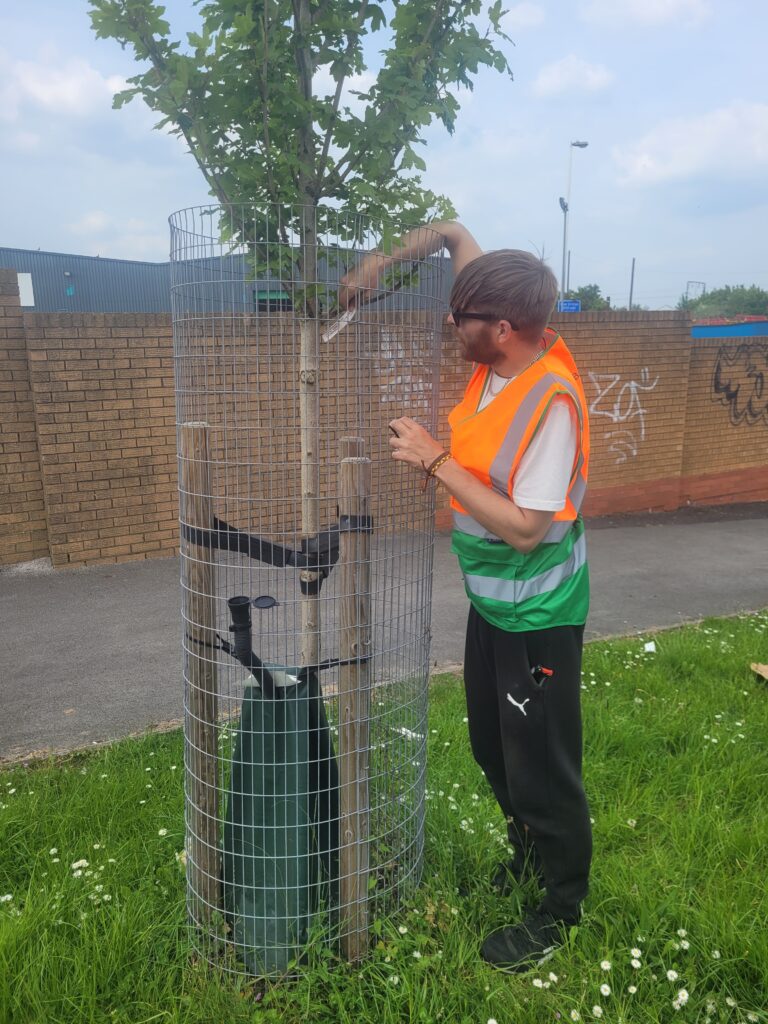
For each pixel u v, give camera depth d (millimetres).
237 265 1905
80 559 6242
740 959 2039
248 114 1984
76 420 6031
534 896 2307
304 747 1985
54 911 2135
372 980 1979
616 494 9078
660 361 8930
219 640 1971
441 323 2162
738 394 10047
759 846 2545
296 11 1909
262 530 2092
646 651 4504
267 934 2027
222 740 2523
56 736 3453
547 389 1752
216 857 2057
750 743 3334
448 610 5438
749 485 10484
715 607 5781
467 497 1771
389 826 2268
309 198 2029
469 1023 1841
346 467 1850
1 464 5969
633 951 1982
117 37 1899
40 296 17469
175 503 6570
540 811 1969
